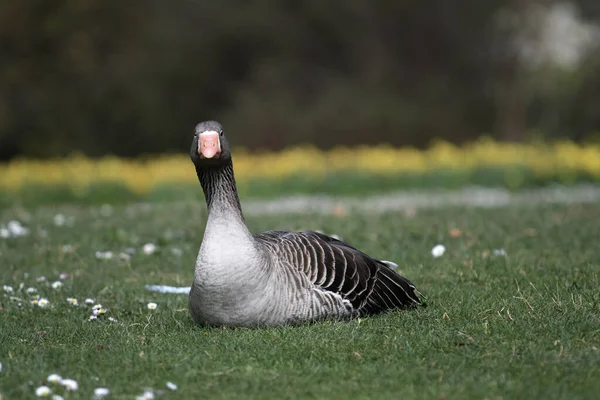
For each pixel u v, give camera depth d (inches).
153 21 2156.7
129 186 1011.9
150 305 367.6
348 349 283.3
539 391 239.8
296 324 312.0
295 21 2190.0
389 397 243.3
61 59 1900.8
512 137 1879.9
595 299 333.7
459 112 1931.6
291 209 801.6
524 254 461.1
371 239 531.5
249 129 1595.7
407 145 1544.0
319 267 318.7
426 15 2117.4
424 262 452.4
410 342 287.7
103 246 541.6
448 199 901.8
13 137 1829.5
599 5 2101.4
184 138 2178.9
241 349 285.6
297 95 1985.7
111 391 249.4
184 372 263.7
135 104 1987.0
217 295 303.1
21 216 722.8
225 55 2230.6
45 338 316.5
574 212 660.1
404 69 2158.0
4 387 252.2
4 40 1836.9
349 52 2196.1
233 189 310.3
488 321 311.9
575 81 1792.6
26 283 432.8
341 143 1528.1
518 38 2004.2
